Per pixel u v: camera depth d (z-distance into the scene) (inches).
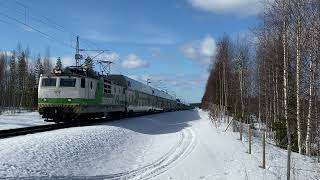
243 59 1990.7
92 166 616.4
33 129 921.5
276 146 1091.3
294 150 1087.6
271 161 740.7
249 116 1968.5
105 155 714.8
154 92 2400.3
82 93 1085.1
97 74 1230.9
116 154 751.1
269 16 1126.4
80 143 711.1
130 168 660.7
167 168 668.1
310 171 687.1
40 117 1903.3
